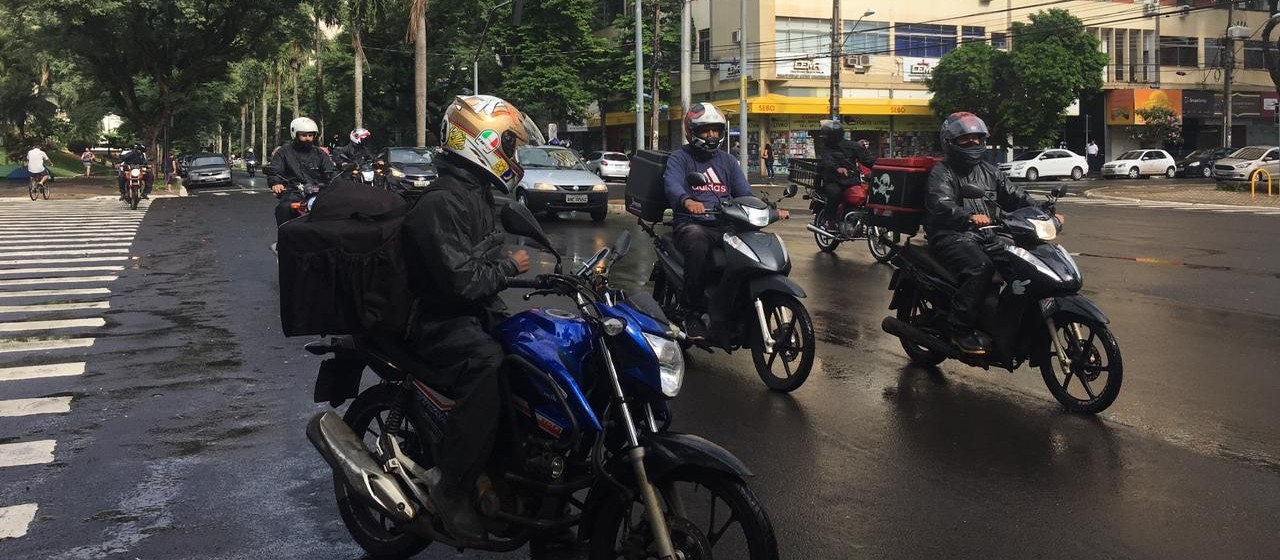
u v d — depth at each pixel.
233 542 4.15
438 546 4.15
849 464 5.07
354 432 3.93
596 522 3.47
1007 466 5.03
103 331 8.65
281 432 5.70
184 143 70.50
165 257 14.06
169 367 7.30
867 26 46.31
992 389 6.61
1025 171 42.59
